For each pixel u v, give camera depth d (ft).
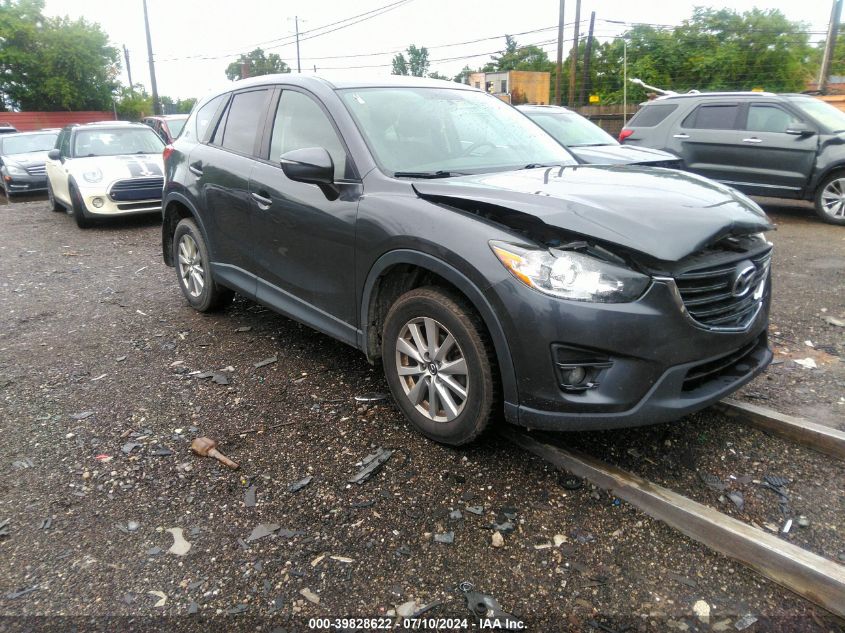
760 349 10.25
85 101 132.67
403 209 9.77
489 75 117.08
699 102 33.24
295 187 11.91
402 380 10.44
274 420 11.15
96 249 26.61
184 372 13.25
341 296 11.27
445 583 7.41
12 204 44.04
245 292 14.24
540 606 7.08
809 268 21.12
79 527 8.41
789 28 93.40
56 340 15.34
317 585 7.39
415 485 9.20
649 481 9.06
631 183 10.00
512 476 9.38
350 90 12.21
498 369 9.02
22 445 10.42
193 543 8.09
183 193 15.88
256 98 14.20
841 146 28.43
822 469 9.44
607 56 109.09
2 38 122.52
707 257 8.70
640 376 8.20
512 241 8.50
